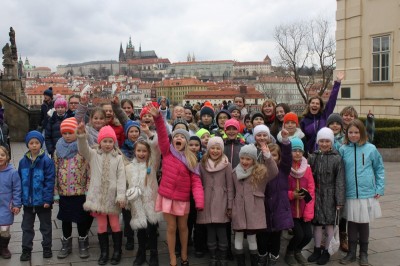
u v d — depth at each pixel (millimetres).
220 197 5191
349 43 19984
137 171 5422
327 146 5512
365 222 5266
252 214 5012
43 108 10516
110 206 5379
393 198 8812
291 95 72875
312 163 5633
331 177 5441
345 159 5445
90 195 5371
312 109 6945
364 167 5324
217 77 186500
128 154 6352
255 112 7090
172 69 199125
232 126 5832
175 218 5223
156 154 5457
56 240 6328
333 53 39031
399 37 17547
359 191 5312
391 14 17875
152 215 5266
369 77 19094
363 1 19172
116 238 5496
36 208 5484
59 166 5621
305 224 5414
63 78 163000
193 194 5152
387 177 11336
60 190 5559
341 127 6352
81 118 6332
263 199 5117
